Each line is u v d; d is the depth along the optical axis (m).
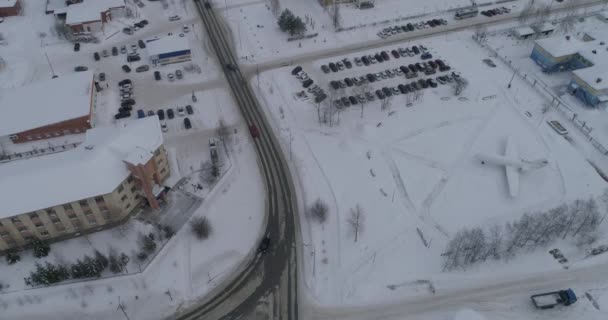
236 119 129.38
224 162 115.44
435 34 164.75
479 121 126.56
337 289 89.25
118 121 128.00
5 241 92.94
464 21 171.88
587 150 118.00
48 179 91.62
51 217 92.88
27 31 164.88
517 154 112.75
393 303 87.00
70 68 148.38
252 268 93.56
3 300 87.56
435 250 95.12
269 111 131.75
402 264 92.88
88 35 162.12
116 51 154.62
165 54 148.12
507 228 97.00
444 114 128.75
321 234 98.75
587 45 145.25
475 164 113.56
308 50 157.12
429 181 109.50
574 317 84.50
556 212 97.25
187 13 176.38
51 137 122.94
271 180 111.38
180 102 135.38
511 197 105.12
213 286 90.56
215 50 157.00
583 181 109.12
